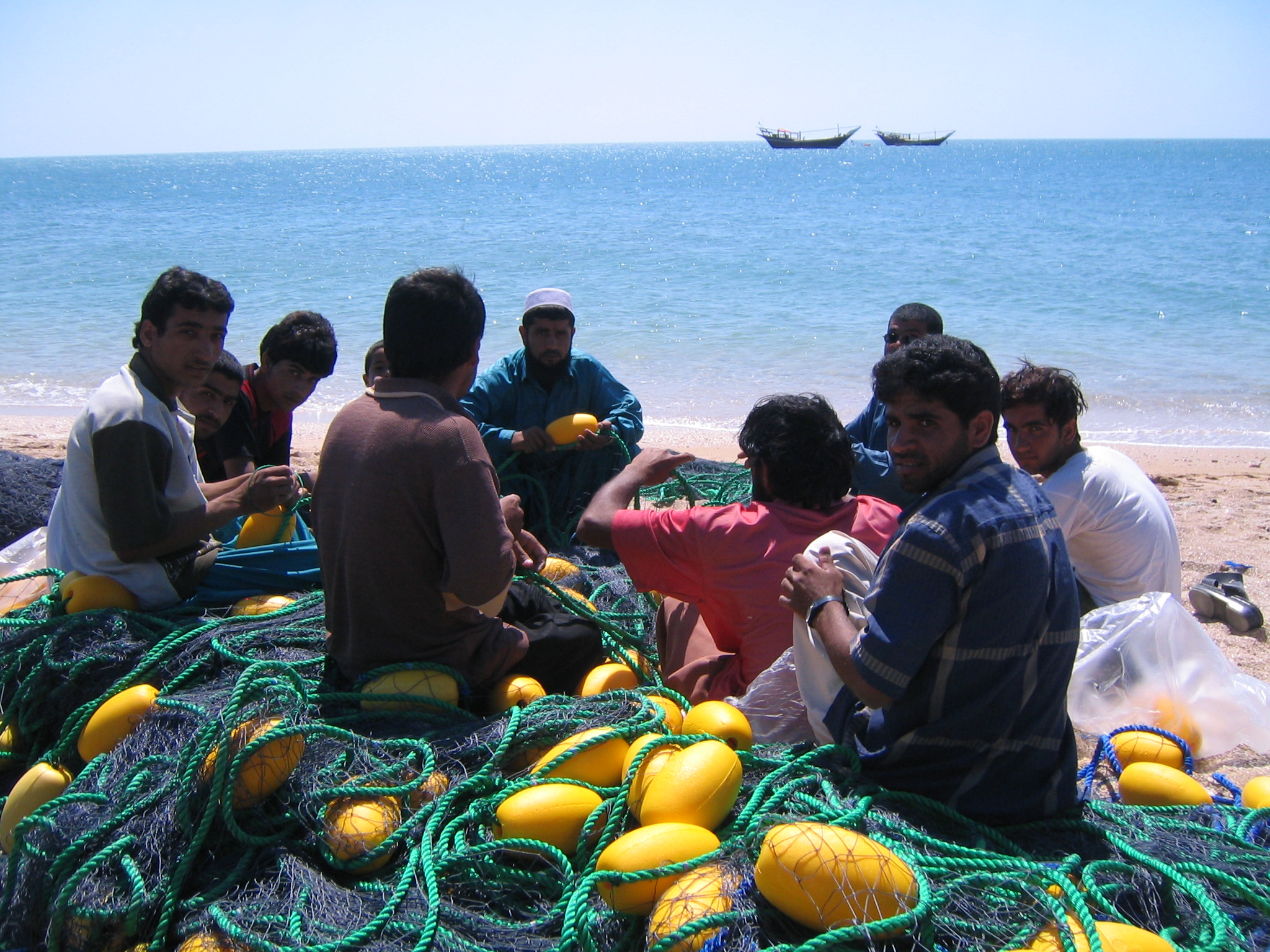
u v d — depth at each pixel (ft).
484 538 9.45
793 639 10.30
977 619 7.84
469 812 8.41
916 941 6.77
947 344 8.07
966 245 101.45
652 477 12.15
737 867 7.34
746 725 9.23
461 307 9.87
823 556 9.30
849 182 278.05
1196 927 7.44
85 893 7.67
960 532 7.73
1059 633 8.04
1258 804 9.46
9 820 9.13
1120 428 38.17
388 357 10.07
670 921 6.95
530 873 8.10
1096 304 65.62
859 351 52.13
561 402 17.75
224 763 8.11
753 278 80.43
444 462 9.43
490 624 10.81
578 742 8.89
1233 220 127.13
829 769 8.77
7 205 217.36
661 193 232.53
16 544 15.87
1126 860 7.88
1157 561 13.94
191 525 11.17
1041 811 8.41
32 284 79.00
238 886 7.95
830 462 10.63
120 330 59.00
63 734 9.95
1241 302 64.59
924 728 8.33
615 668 11.27
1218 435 36.76
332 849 8.06
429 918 7.15
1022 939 6.86
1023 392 14.17
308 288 77.46
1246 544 22.09
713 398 43.16
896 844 7.63
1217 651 12.47
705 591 10.87
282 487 11.62
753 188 252.62
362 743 8.90
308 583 12.60
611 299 71.00
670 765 8.21
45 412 40.91
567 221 146.20
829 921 6.75
